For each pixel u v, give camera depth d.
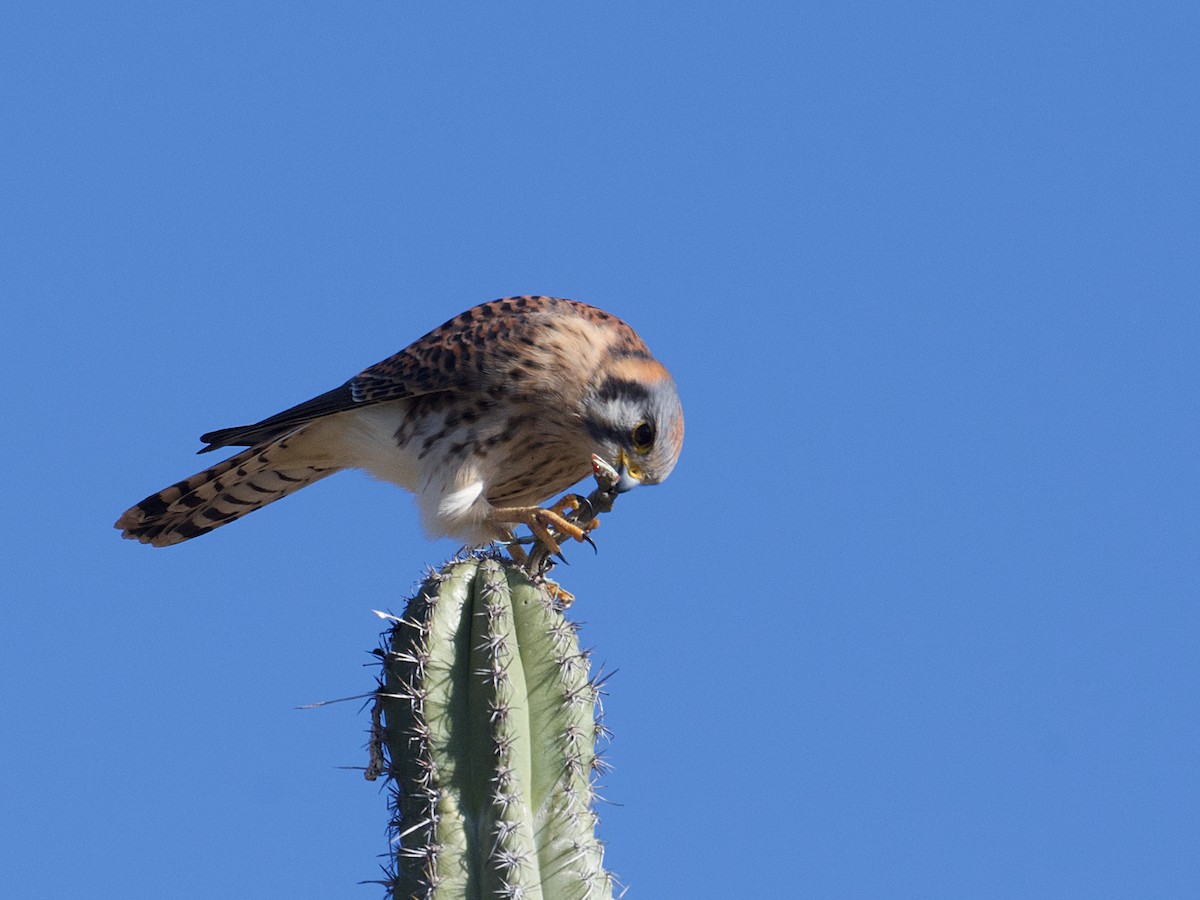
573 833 6.70
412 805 6.79
